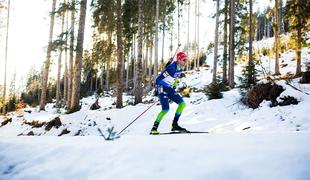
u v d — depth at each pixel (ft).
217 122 39.60
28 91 214.48
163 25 97.40
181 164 10.18
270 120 34.94
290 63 99.55
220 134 15.06
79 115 53.21
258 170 8.86
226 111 43.32
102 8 59.21
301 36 60.23
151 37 87.92
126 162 11.12
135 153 11.63
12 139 16.40
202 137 14.03
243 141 12.00
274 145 10.78
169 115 46.37
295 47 60.70
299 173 8.30
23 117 65.67
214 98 50.26
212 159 10.11
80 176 11.15
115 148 12.57
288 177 8.23
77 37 56.75
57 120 50.98
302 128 30.50
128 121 47.80
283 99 38.93
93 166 11.56
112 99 93.76
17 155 13.64
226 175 8.98
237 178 8.75
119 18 61.82
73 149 13.34
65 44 54.24
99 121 49.75
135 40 109.91
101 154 12.33
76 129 47.93
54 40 53.93
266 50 131.64
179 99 19.94
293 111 35.09
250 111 40.68
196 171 9.52
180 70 20.24
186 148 11.43
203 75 112.57
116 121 48.83
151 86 99.66
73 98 56.95
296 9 58.90
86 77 178.70
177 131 20.85
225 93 52.54
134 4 69.97
